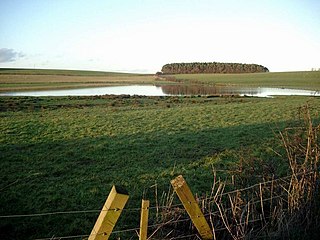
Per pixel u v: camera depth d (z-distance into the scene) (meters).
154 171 11.45
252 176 7.41
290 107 30.70
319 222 5.90
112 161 12.74
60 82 112.00
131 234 7.11
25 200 9.02
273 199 6.63
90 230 7.43
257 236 5.52
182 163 12.41
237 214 5.81
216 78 140.50
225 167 11.70
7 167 11.98
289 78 119.75
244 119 23.22
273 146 14.62
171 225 5.98
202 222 5.05
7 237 7.11
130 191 9.66
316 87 81.00
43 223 7.68
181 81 128.75
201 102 40.50
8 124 20.95
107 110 30.98
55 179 10.73
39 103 38.47
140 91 74.12
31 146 15.19
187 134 17.80
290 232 5.61
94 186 10.02
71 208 8.53
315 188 6.23
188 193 4.90
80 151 14.20
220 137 16.94
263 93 64.06
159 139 16.53
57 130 18.98
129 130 19.02
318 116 22.89
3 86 85.12
